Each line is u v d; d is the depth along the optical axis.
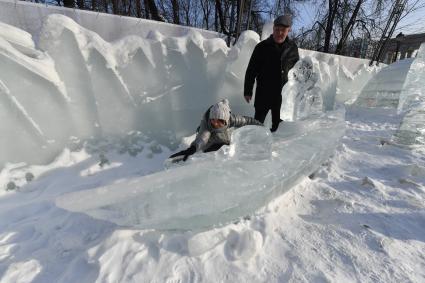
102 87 2.56
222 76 3.32
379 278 1.39
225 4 8.98
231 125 2.48
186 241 1.56
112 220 1.56
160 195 1.58
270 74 3.00
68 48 2.34
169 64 2.90
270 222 1.79
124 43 2.62
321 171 2.65
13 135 2.24
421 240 1.70
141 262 1.43
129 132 2.82
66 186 2.23
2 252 1.54
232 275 1.38
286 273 1.40
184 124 3.20
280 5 10.13
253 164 1.85
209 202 1.66
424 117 3.33
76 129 2.54
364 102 6.07
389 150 3.27
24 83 2.20
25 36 2.26
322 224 1.82
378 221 1.86
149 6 7.37
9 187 2.12
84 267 1.41
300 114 3.54
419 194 2.24
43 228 1.74
